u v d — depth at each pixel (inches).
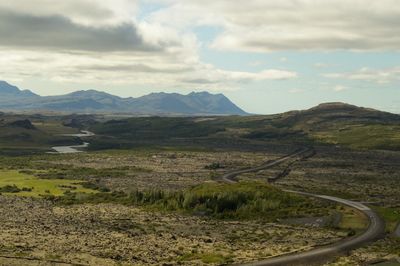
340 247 4362.7
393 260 3848.4
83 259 3494.1
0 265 3171.8
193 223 5605.3
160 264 3474.4
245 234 4997.5
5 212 5659.5
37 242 4060.0
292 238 4790.8
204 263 3545.8
